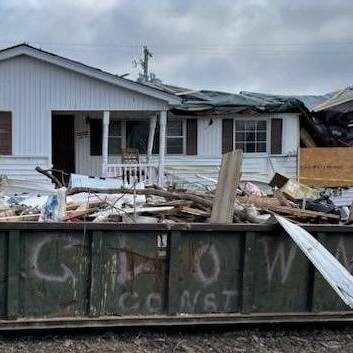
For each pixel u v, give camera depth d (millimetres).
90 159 19172
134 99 17094
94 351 5023
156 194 7410
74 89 16984
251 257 5395
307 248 5121
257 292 5461
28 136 16922
